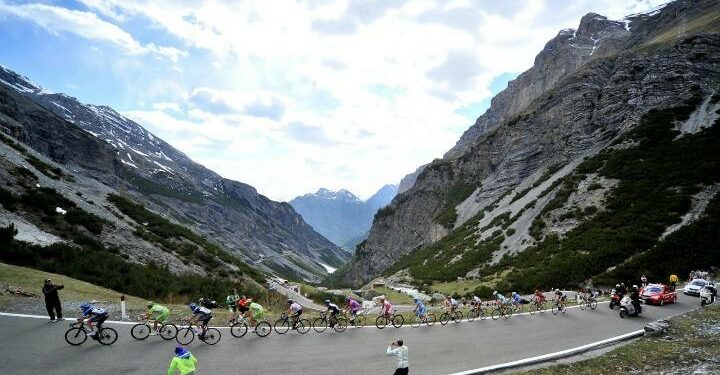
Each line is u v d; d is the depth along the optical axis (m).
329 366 17.17
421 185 161.88
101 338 17.56
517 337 24.02
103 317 17.53
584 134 88.75
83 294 24.50
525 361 18.77
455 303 29.73
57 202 41.44
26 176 43.72
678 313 30.91
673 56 83.38
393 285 81.00
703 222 47.25
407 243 149.12
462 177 146.75
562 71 173.62
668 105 75.75
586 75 106.31
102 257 33.59
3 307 20.41
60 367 14.77
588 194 65.06
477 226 90.44
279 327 23.61
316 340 21.50
